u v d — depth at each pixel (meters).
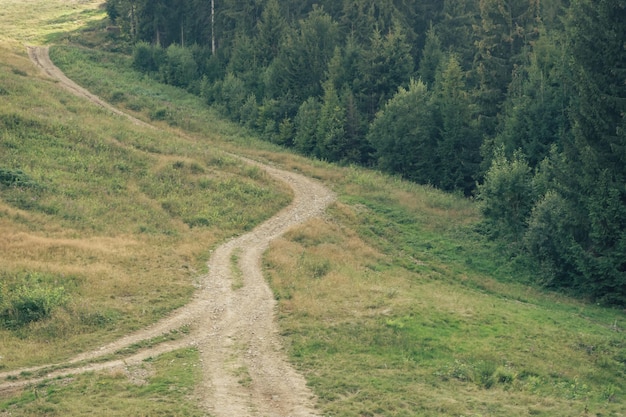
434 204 48.00
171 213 41.06
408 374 20.11
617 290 33.25
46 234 32.84
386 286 30.64
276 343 22.77
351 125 61.75
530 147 48.12
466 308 27.53
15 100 54.47
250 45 74.88
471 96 58.03
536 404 18.47
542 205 36.47
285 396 18.05
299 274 32.19
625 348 25.00
